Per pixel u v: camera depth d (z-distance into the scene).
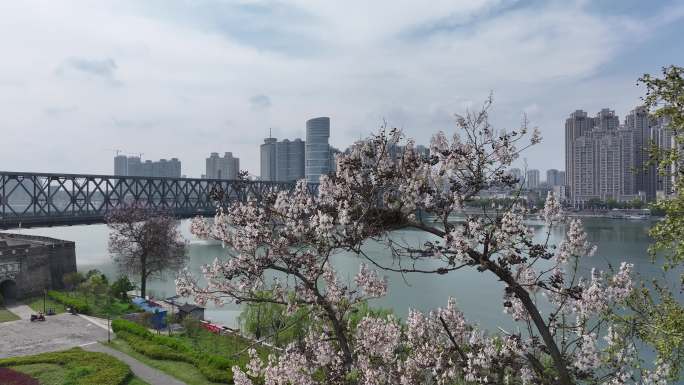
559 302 12.33
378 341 15.18
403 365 14.74
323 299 13.42
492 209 11.32
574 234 11.13
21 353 33.03
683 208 16.75
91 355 31.45
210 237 14.51
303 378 13.34
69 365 29.80
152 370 30.41
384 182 11.23
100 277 54.09
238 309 52.47
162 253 57.03
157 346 33.84
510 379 11.60
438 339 15.05
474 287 64.06
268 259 13.51
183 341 36.81
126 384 27.94
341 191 12.04
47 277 53.84
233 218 14.34
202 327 41.91
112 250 57.12
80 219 77.94
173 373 29.86
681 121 16.53
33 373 28.53
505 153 10.72
